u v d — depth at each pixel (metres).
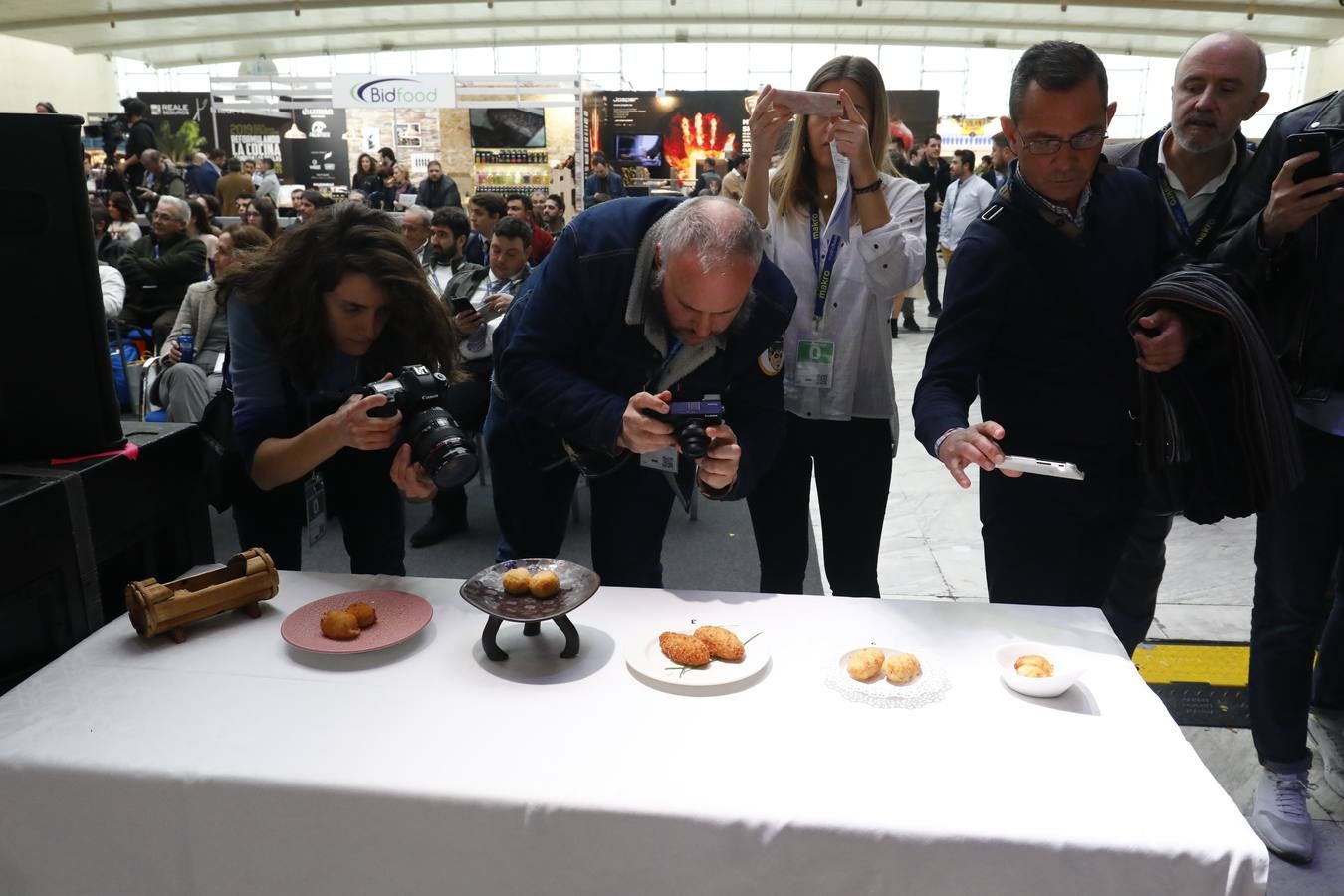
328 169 13.67
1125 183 1.61
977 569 3.14
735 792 0.97
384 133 13.44
